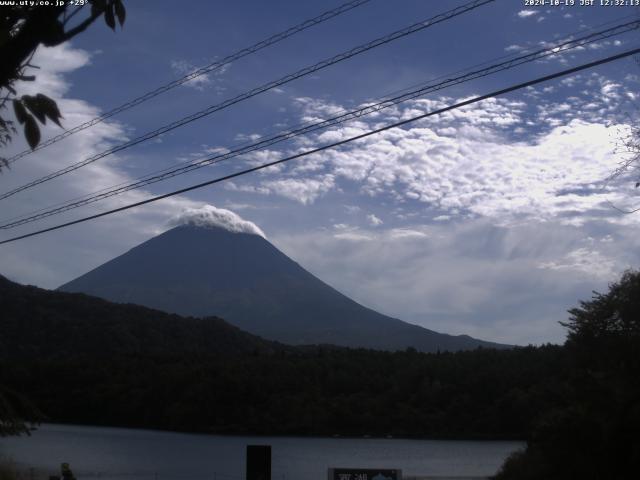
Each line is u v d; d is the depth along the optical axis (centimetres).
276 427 13875
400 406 14250
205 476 7462
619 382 3209
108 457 9381
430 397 14250
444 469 8538
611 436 3144
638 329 3238
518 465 4088
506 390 13338
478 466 8981
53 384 14675
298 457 10125
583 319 3350
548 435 3362
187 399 14238
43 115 445
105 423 14462
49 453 9625
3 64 428
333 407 14112
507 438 12725
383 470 2289
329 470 2311
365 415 14025
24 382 14588
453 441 12900
